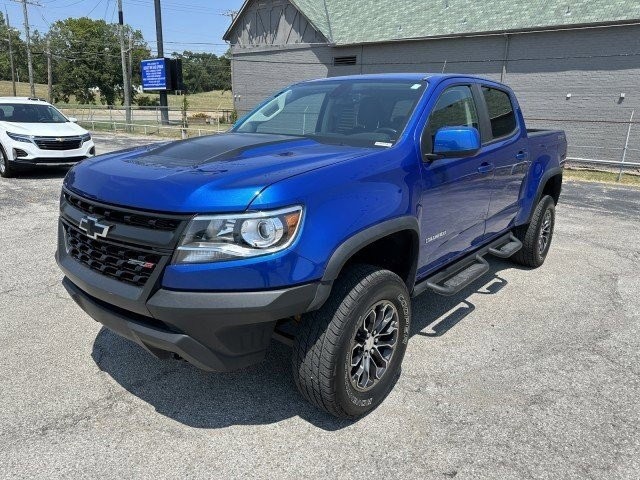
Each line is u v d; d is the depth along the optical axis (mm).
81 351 3738
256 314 2428
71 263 2984
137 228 2545
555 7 18859
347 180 2758
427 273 3729
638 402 3240
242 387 3324
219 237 2381
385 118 3561
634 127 17219
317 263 2525
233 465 2633
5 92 76500
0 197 9305
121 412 3047
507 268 5859
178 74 32906
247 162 2822
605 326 4348
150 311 2486
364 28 25031
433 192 3436
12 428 2873
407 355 3779
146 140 22750
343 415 2934
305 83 4480
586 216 8828
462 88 4156
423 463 2662
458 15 21719
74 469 2580
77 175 3016
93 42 79688
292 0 26797
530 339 4082
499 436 2881
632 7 17047
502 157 4473
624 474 2602
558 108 18766
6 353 3686
